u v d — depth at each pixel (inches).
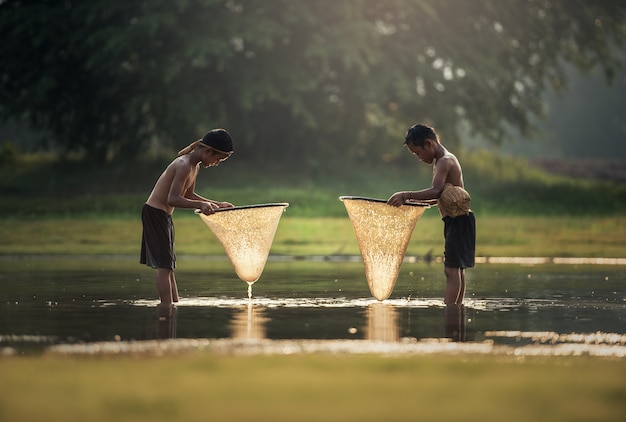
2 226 1004.6
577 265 645.3
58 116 1576.0
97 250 810.8
